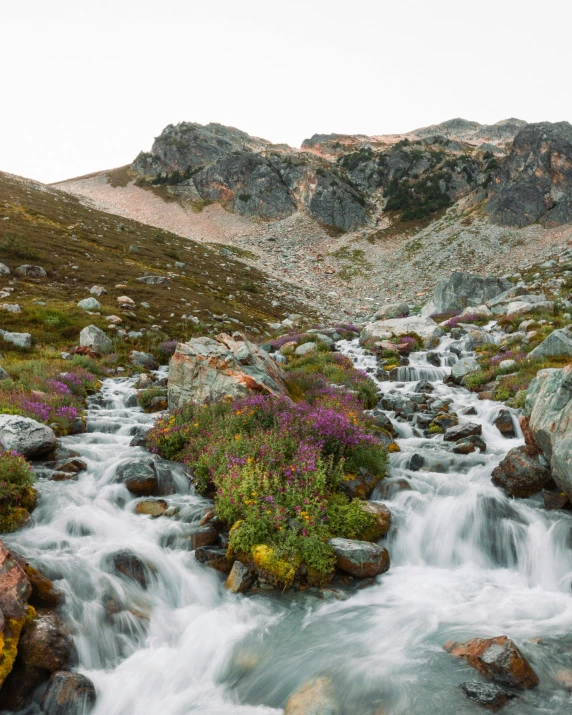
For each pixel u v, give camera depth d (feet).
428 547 33.30
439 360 88.43
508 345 85.97
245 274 277.03
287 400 48.57
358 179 494.59
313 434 40.93
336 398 58.39
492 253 299.58
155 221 424.87
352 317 218.38
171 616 26.30
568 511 34.09
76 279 173.27
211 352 58.59
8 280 153.48
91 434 53.11
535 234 313.94
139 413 64.03
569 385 34.09
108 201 467.93
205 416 47.98
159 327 134.92
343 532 31.83
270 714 20.01
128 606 25.67
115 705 20.80
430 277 285.84
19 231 213.66
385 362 89.56
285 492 32.68
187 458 42.57
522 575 30.89
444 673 21.03
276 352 105.91
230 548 29.91
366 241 376.89
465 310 125.08
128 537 31.24
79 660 22.38
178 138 539.70
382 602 27.30
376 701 19.62
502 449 46.60
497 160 445.78
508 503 35.09
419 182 449.48
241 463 35.60
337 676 21.18
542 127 353.72
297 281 297.53
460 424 53.98
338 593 27.81
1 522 30.48
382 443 45.27
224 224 427.33
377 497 38.09
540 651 22.33
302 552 29.04
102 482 38.19
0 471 32.48
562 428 32.32
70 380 72.90
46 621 22.15
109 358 100.78
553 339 71.56
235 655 23.36
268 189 446.60
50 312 122.31
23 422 42.37
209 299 188.14
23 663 20.51
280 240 386.52
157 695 21.47
